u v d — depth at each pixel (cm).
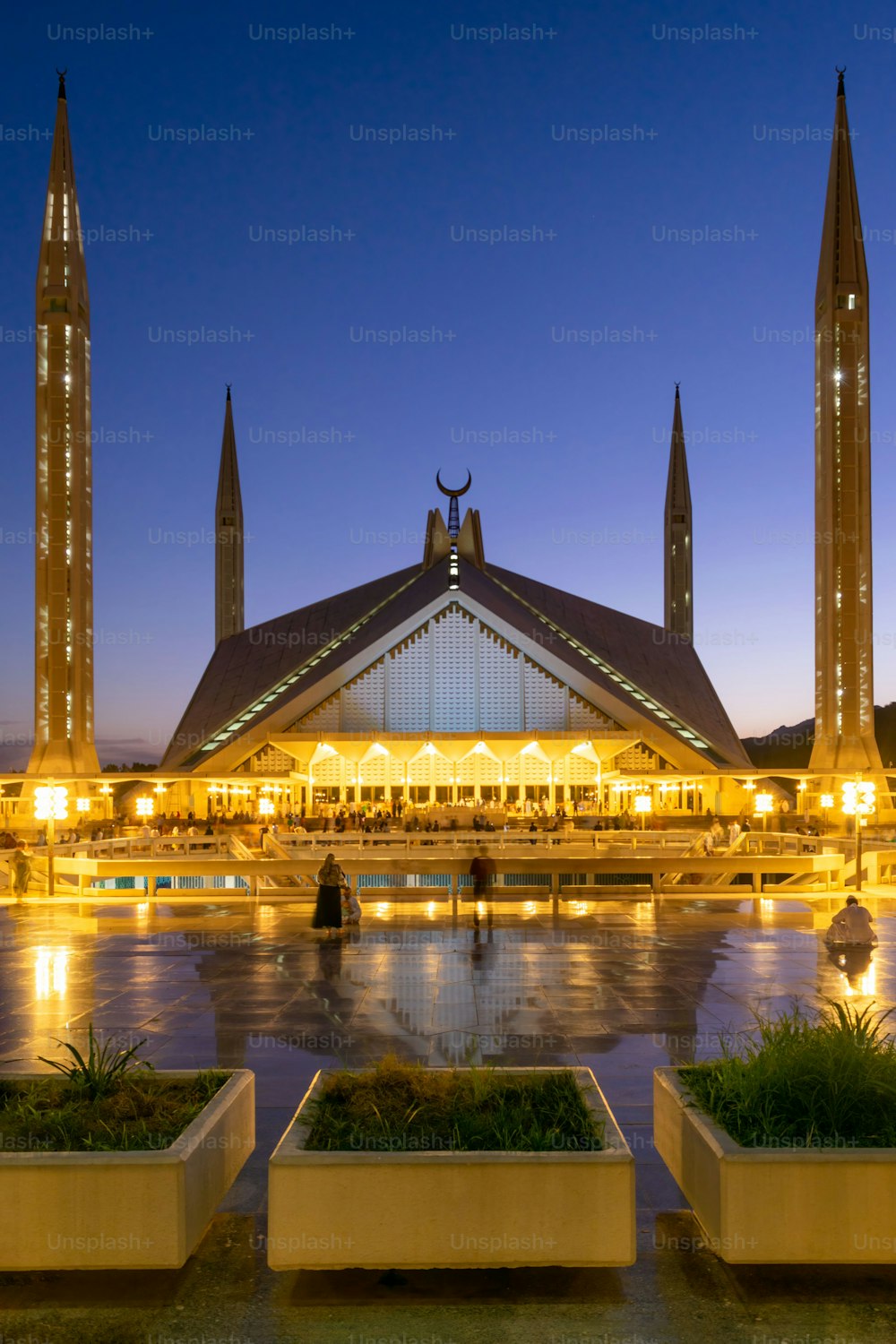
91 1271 544
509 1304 510
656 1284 529
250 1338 480
